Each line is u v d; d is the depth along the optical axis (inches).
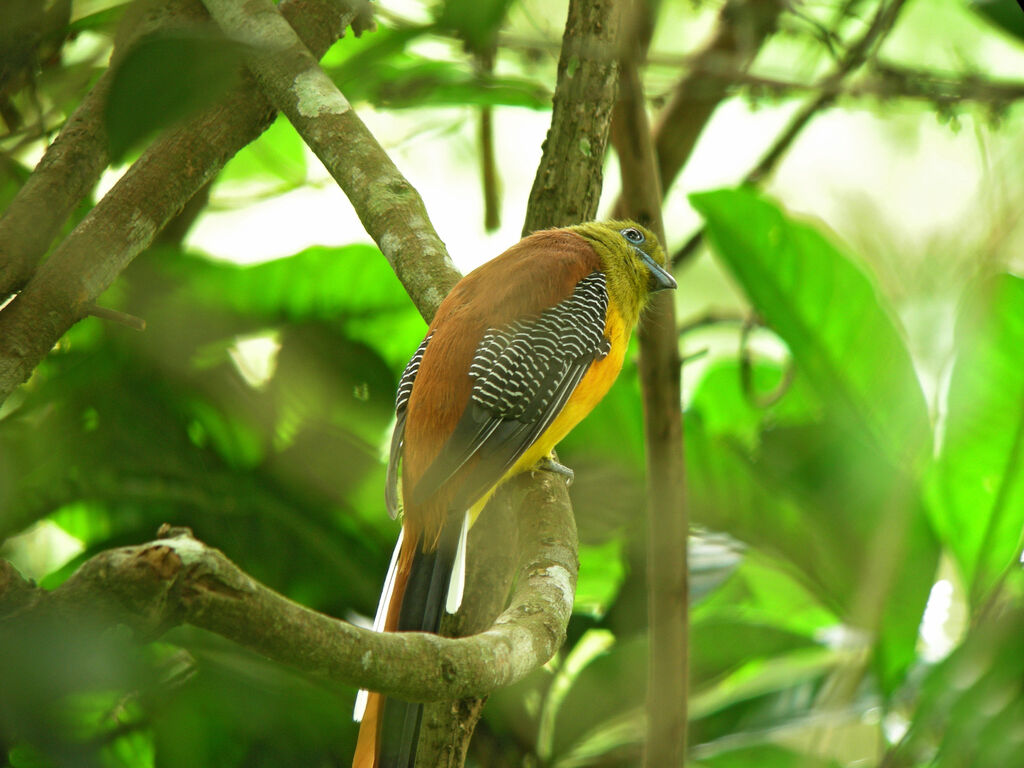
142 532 311.9
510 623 209.8
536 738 313.0
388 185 301.6
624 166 309.9
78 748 196.4
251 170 413.1
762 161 419.2
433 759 258.7
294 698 268.7
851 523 301.1
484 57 333.4
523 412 281.9
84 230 249.8
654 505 269.0
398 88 345.7
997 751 210.8
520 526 277.7
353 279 342.6
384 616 263.4
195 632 268.5
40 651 126.8
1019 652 214.5
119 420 310.5
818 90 346.6
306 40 298.4
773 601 369.4
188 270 330.0
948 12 456.8
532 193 328.8
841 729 236.2
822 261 312.7
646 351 271.9
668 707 258.1
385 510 335.0
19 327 235.8
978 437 295.3
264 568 312.0
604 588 359.6
